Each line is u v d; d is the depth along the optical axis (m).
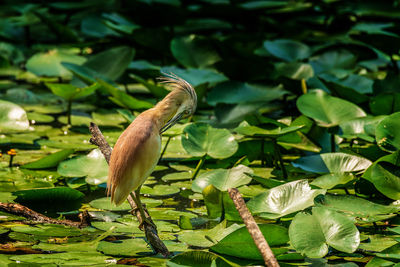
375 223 7.59
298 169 9.55
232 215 7.63
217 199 7.56
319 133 10.60
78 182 8.90
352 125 9.90
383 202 8.06
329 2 19.89
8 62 16.50
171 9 17.28
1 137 11.08
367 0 20.36
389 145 8.51
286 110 13.55
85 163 9.04
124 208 8.05
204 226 7.48
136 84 16.50
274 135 8.93
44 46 19.67
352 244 6.26
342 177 8.18
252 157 10.19
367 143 10.93
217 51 15.72
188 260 6.17
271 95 13.32
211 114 13.00
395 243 6.82
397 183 7.88
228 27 20.50
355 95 11.59
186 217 7.50
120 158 6.18
